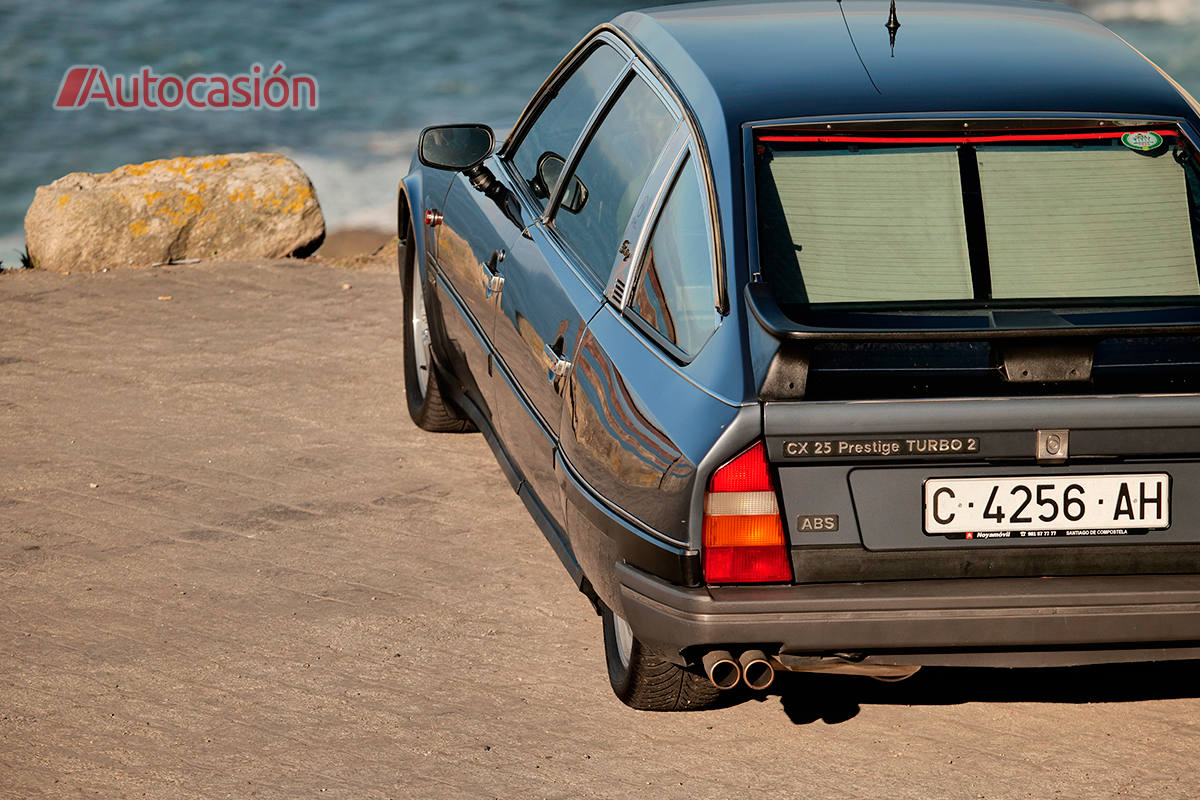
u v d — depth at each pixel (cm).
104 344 2128
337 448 1727
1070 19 1244
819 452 906
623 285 1096
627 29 1304
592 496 1052
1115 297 1011
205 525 1496
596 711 1141
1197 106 1105
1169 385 930
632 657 1084
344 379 1988
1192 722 1125
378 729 1105
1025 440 915
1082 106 1065
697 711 1141
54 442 1733
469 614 1308
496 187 1466
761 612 918
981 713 1142
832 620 921
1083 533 940
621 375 1031
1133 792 1022
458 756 1068
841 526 924
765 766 1059
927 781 1038
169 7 9356
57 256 2530
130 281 2473
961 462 923
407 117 7331
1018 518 934
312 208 2683
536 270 1270
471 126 1491
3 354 2073
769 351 920
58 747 1072
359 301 2384
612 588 1023
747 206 996
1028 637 938
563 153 1352
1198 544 949
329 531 1487
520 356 1284
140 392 1920
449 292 1560
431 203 1661
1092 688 1183
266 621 1286
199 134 6962
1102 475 934
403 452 1719
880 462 916
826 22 1203
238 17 9194
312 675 1190
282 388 1944
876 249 1010
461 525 1509
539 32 8988
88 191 2569
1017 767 1058
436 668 1205
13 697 1145
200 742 1083
